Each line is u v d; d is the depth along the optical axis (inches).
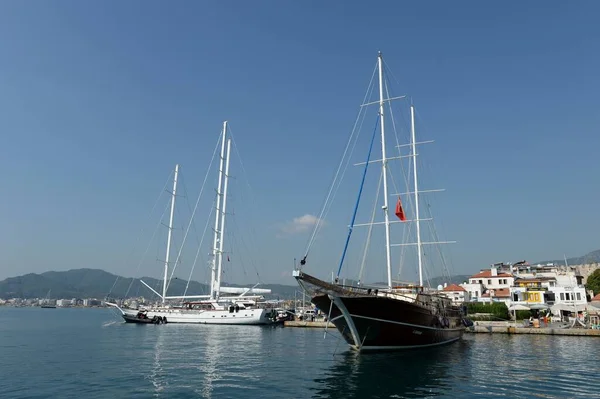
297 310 4097.0
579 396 852.6
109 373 1045.8
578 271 4719.5
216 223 3457.2
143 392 839.1
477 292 4178.2
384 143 1771.7
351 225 1593.3
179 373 1055.0
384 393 866.8
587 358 1429.6
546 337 2314.2
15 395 812.0
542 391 896.9
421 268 2418.8
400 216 1843.0
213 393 837.2
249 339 2028.8
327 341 1950.1
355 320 1325.0
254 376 1026.7
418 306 1455.5
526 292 3791.8
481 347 1779.0
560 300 3661.4
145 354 1423.5
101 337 2094.0
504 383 979.9
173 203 3567.9
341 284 1380.4
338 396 834.8
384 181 1736.0
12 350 1535.4
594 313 3009.4
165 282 3442.4
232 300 3314.5
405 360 1304.1
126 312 3321.9
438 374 1087.6
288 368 1152.8
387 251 1670.8
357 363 1234.6
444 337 1771.7
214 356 1389.0
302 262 1257.4
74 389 863.1
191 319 3154.5
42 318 4749.0
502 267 4872.0
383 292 1477.6
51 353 1445.6
